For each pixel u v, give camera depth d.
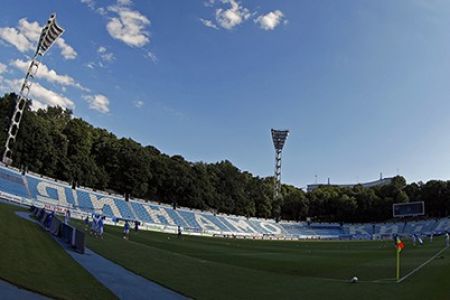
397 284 24.08
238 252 45.78
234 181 151.25
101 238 39.00
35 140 97.94
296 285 22.94
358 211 153.50
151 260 27.50
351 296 20.00
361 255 47.38
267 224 133.12
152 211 102.06
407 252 51.69
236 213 149.38
